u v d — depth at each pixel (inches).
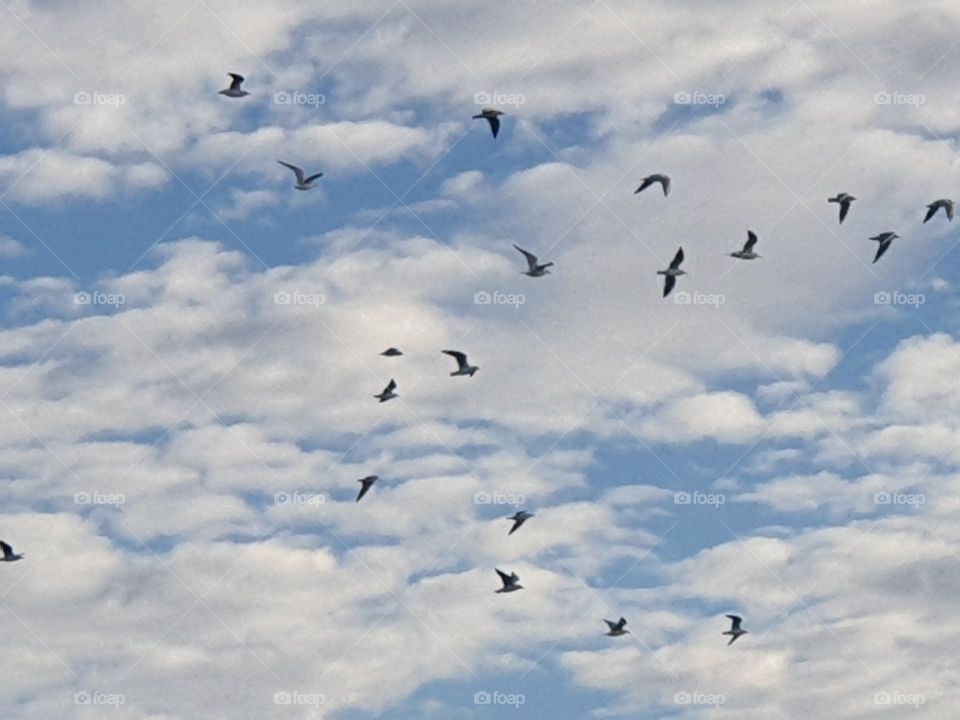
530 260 3417.8
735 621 3686.0
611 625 3590.1
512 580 3580.2
